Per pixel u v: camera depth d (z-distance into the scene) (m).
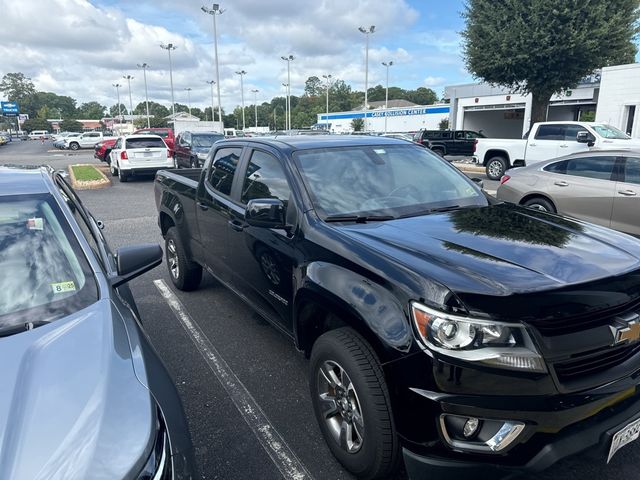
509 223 3.24
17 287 2.34
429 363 2.22
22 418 1.60
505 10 21.61
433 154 4.38
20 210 2.69
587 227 3.27
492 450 2.18
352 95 129.00
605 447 2.28
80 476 1.43
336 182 3.60
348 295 2.65
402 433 2.34
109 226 10.02
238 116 120.62
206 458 2.95
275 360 4.16
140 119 116.81
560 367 2.23
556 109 39.25
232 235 4.23
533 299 2.21
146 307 5.38
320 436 3.16
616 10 21.09
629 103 23.88
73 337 2.03
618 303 2.39
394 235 2.96
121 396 1.75
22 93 154.75
